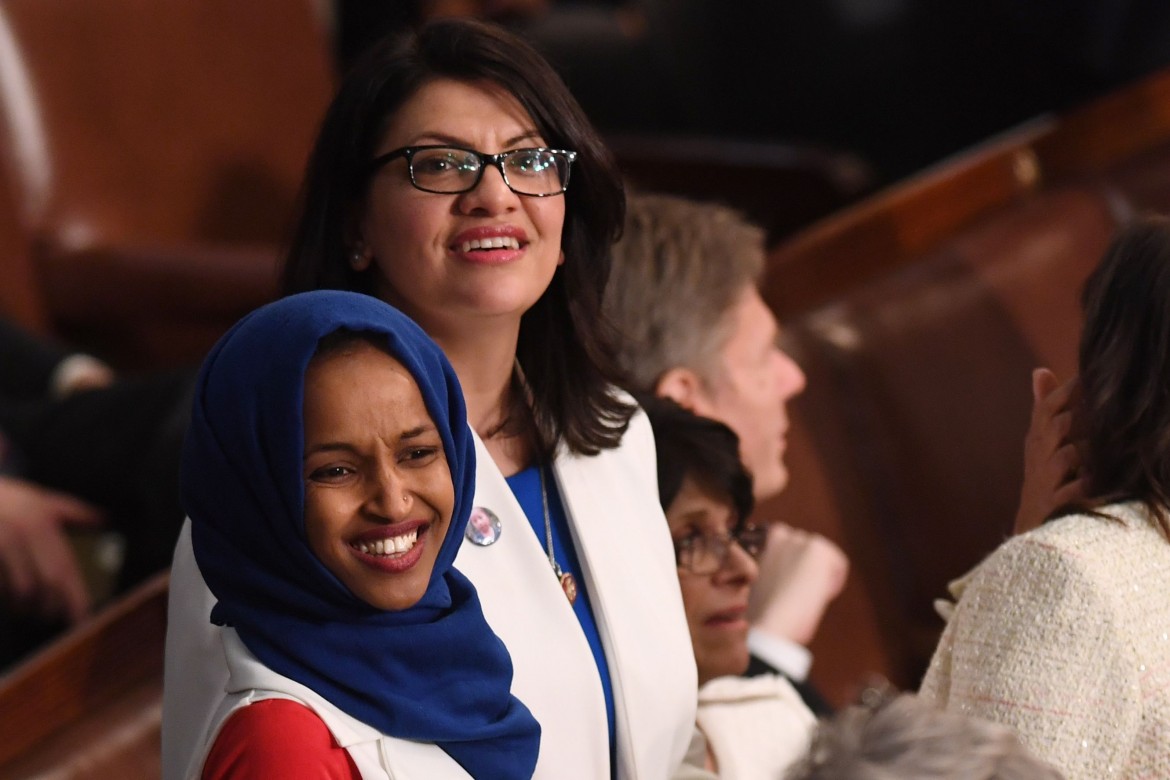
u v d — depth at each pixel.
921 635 12.52
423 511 5.47
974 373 13.20
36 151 14.16
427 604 5.57
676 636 6.72
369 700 5.43
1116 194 14.31
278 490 5.32
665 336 8.80
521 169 6.38
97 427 11.24
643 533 6.86
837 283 13.19
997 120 17.30
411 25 6.68
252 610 5.47
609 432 6.90
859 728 4.32
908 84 17.34
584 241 6.86
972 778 4.13
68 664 7.98
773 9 17.39
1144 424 6.80
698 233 8.92
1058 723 6.34
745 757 7.91
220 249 13.98
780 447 9.34
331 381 5.30
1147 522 6.74
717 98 18.09
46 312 14.08
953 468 12.95
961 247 13.69
